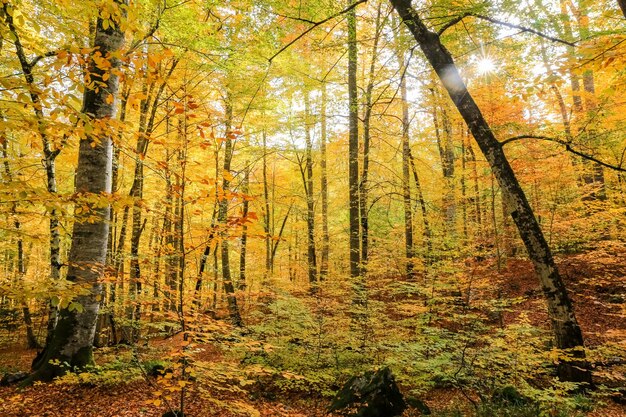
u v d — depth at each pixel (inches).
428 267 361.4
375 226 687.1
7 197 127.3
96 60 131.3
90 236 255.6
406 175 538.3
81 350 255.1
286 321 322.0
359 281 347.9
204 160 418.0
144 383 250.8
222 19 344.8
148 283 164.2
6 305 660.7
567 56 169.8
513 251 598.5
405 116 567.5
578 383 247.6
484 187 532.4
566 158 432.8
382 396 228.7
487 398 233.6
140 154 150.0
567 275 477.4
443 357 253.0
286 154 674.8
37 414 199.2
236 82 435.5
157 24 286.5
